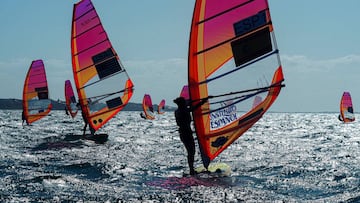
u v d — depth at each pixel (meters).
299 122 93.81
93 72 30.03
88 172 15.88
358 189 12.84
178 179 14.33
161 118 111.81
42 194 11.90
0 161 18.39
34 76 41.78
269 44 14.34
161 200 11.21
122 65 30.33
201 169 15.75
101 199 11.34
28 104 42.12
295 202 11.20
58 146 25.33
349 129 59.03
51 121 71.06
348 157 21.50
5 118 87.31
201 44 14.23
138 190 12.53
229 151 24.03
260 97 14.45
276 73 14.31
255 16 14.34
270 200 11.36
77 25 29.88
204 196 11.66
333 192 12.46
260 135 41.81
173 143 30.47
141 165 17.78
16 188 12.58
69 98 46.75
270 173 15.72
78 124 60.72
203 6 14.07
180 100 14.73
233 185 13.20
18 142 28.31
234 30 14.37
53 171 15.87
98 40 29.98
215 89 14.38
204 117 14.42
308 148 27.19
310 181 14.18
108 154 22.02
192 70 14.38
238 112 14.48
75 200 11.23
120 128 54.16
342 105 58.34
